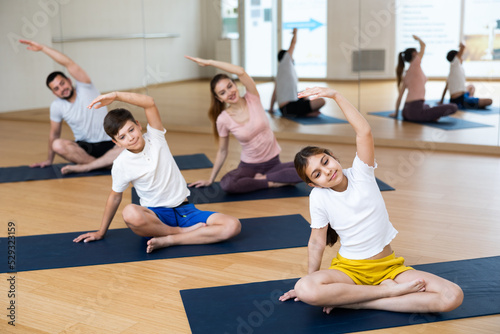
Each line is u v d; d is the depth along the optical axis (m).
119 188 2.91
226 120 3.76
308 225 3.19
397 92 5.11
